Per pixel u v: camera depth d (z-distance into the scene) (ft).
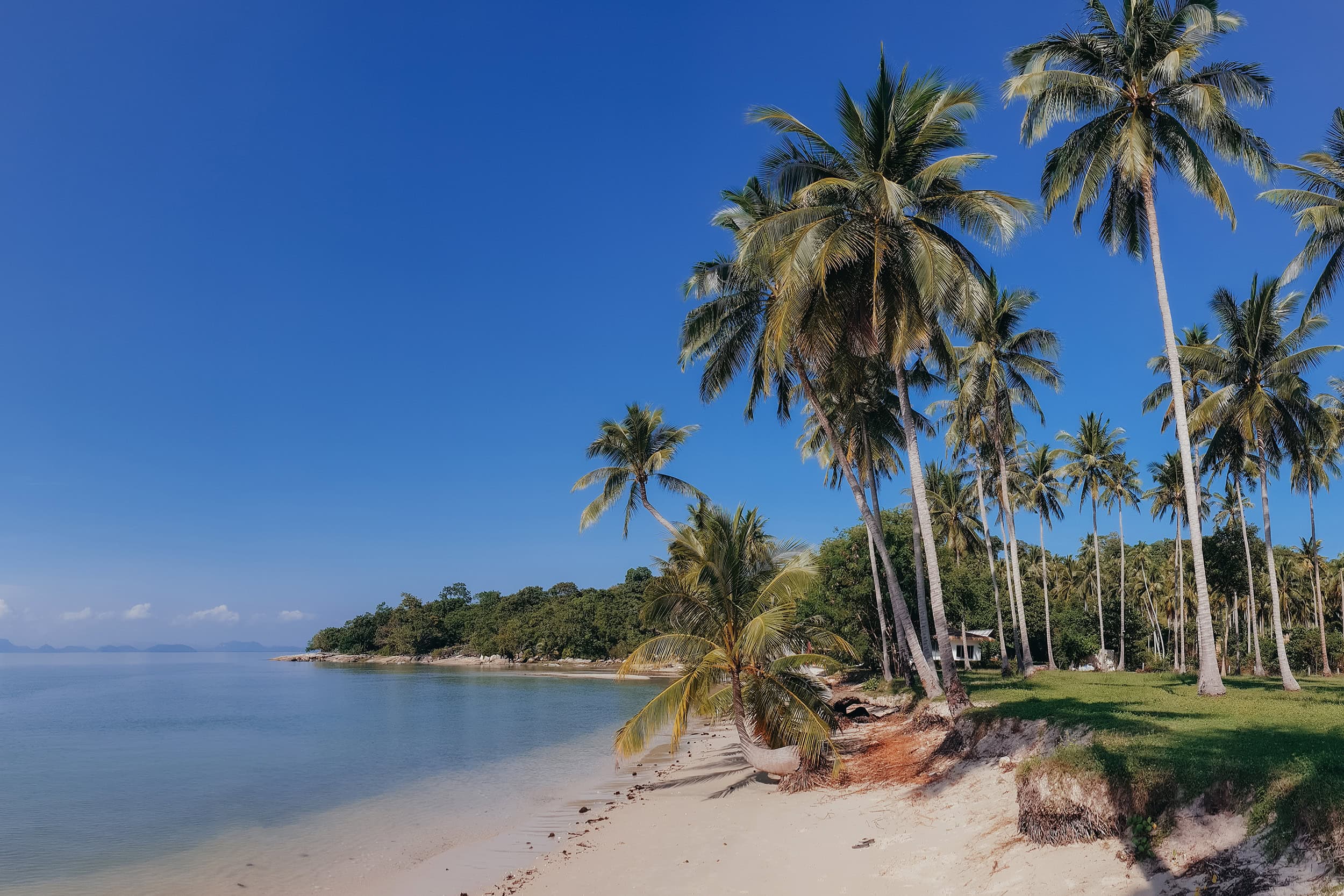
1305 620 216.13
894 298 63.36
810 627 63.93
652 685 246.88
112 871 48.85
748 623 61.11
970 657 205.67
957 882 33.40
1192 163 69.15
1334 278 75.31
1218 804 28.04
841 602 135.54
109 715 159.22
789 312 58.75
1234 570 151.23
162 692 241.14
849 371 76.69
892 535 139.54
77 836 57.77
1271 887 23.34
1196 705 54.75
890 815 46.21
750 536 68.59
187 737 118.73
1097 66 72.54
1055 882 29.60
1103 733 40.63
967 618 164.04
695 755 91.30
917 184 63.31
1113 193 74.54
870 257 62.80
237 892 44.39
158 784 79.56
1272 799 25.90
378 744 109.19
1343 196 75.72
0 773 87.30
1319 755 29.19
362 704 177.17
